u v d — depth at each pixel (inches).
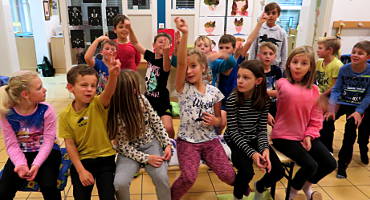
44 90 56.6
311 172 61.9
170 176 81.0
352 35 147.4
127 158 58.1
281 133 66.8
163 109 81.7
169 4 138.6
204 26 141.9
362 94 84.8
